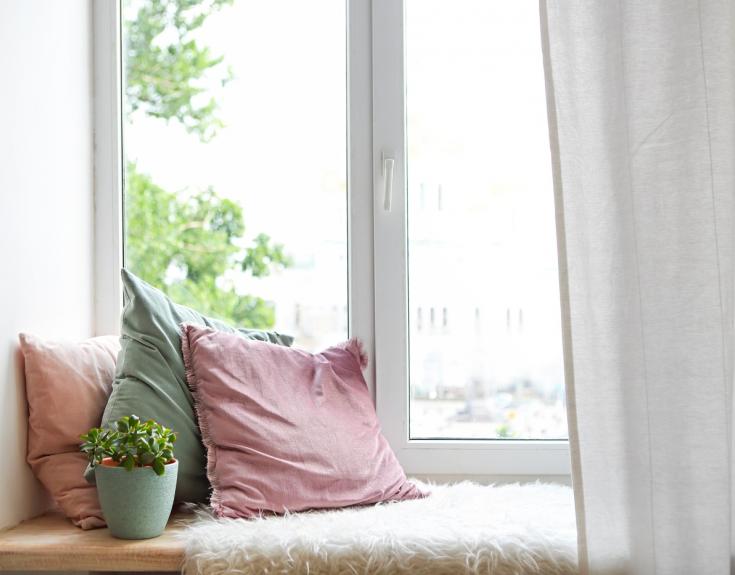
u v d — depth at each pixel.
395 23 1.95
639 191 1.53
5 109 1.57
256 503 1.57
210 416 1.66
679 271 1.52
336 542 1.42
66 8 1.84
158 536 1.50
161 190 1.99
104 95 1.97
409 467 1.94
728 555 1.50
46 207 1.73
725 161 1.54
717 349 1.51
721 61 1.54
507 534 1.47
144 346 1.69
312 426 1.68
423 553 1.42
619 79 1.53
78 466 1.61
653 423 1.51
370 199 1.95
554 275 1.97
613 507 1.50
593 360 1.51
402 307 1.94
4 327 1.57
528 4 1.98
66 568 1.44
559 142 1.53
